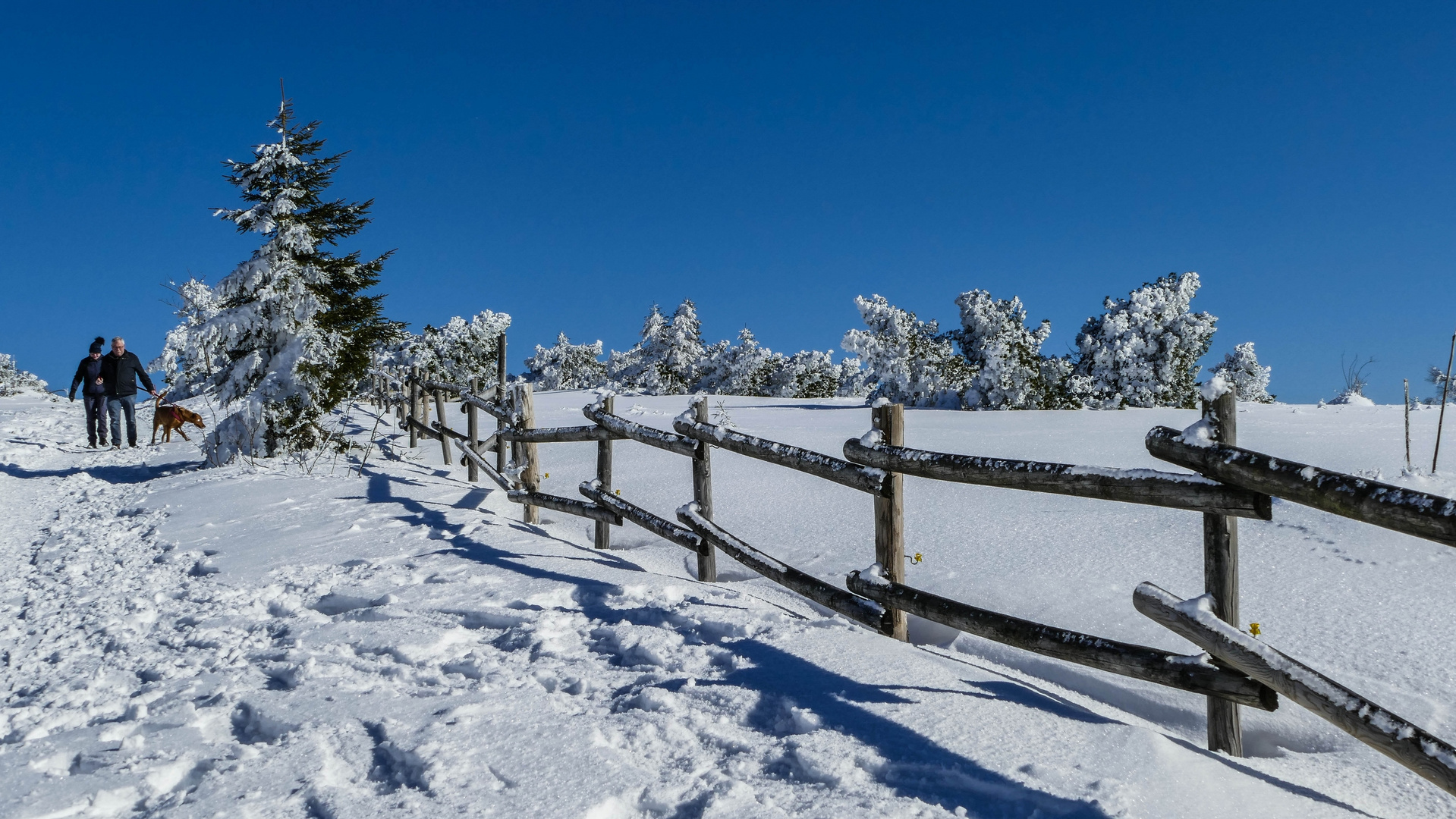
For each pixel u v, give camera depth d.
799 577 4.35
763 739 2.72
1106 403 30.47
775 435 12.69
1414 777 2.68
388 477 10.17
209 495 9.53
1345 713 2.25
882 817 2.18
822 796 2.33
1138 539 5.32
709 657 3.54
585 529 7.26
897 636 3.82
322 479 10.16
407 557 5.98
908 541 5.79
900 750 2.55
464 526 6.93
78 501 10.61
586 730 2.85
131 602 5.43
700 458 5.29
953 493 7.37
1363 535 4.95
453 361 45.91
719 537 4.99
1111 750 2.48
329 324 13.61
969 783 2.33
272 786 2.58
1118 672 2.88
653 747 2.73
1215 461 2.55
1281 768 2.75
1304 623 3.89
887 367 29.30
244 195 13.26
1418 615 3.82
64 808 2.49
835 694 3.02
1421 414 14.38
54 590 6.10
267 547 6.70
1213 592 2.67
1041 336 28.97
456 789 2.46
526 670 3.57
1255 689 2.57
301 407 13.20
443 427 12.89
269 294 12.78
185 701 3.47
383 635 4.13
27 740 3.18
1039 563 5.00
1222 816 2.17
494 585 4.98
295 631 4.43
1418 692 3.14
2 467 13.30
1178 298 31.00
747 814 2.25
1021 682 3.38
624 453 10.97
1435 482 6.37
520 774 2.54
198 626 4.71
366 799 2.45
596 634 4.01
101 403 15.83
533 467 7.81
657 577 5.01
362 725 3.02
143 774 2.70
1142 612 2.83
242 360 13.06
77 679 3.98
